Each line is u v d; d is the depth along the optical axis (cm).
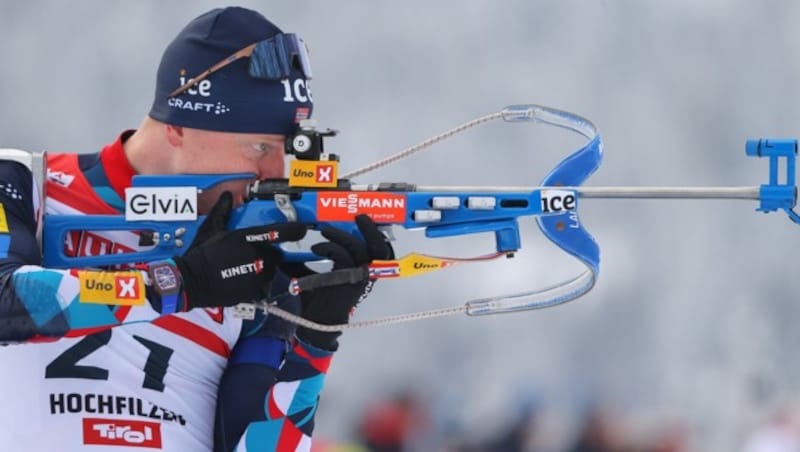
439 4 4609
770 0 4612
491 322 3881
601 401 3728
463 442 3528
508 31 4609
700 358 3962
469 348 3853
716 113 4534
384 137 4481
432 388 3706
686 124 4538
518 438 3541
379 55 4566
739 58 4594
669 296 4106
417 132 4481
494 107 4528
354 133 4497
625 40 4606
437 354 3866
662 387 3844
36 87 4488
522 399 3656
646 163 4469
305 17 4600
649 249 4197
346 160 4472
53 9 4547
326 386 3656
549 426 3581
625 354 3928
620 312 4028
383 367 3778
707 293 4119
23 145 4456
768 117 4541
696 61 4591
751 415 3762
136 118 4491
